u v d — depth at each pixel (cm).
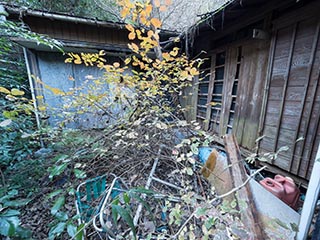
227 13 260
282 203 138
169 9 561
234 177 154
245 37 284
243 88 289
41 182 215
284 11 220
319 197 115
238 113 301
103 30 412
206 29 344
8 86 329
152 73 246
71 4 518
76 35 394
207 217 119
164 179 195
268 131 243
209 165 194
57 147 258
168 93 291
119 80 221
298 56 199
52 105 393
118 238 102
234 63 309
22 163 230
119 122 239
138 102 232
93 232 131
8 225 101
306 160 194
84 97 225
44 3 472
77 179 199
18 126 245
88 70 421
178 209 125
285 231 117
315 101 184
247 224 119
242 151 290
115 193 154
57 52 391
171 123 219
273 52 231
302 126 197
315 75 182
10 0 345
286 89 215
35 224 166
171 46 418
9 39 282
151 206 158
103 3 541
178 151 190
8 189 161
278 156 226
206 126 399
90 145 241
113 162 211
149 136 216
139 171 200
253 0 218
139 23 298
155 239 134
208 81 390
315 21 179
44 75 388
